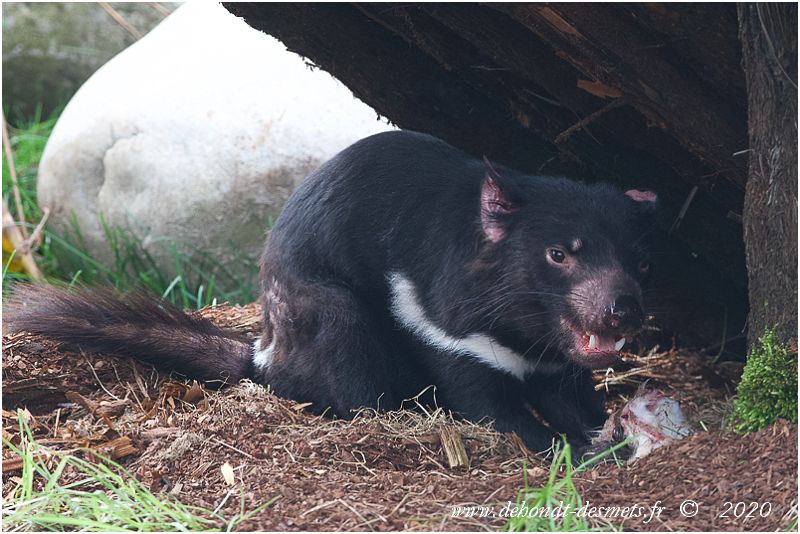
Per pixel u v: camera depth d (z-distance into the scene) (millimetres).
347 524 4672
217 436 5750
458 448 5777
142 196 10023
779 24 5137
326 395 6492
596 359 5805
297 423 6004
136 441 5711
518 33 6195
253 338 7504
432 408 6598
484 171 6465
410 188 6527
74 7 14719
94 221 10297
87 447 5660
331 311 6469
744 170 6074
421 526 4621
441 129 6949
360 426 5934
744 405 5312
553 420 6699
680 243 7203
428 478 5367
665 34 5574
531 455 6004
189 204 9836
